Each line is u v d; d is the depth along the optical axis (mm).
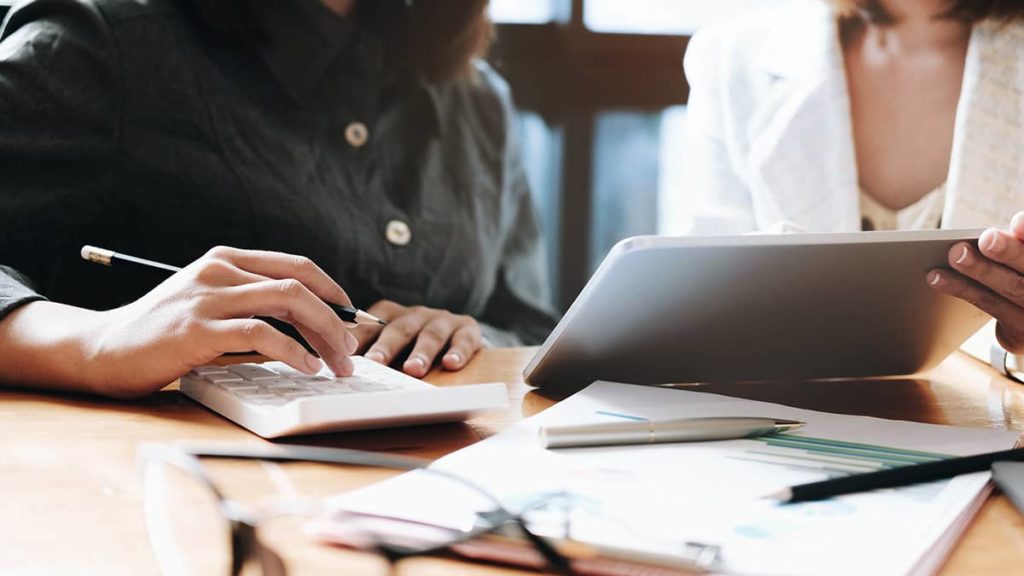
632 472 538
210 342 681
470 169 1399
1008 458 551
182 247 1145
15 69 1047
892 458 570
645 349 755
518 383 833
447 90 1412
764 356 801
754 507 484
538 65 2201
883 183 1432
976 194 1292
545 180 2240
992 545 465
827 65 1387
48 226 1062
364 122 1260
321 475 551
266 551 416
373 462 541
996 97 1290
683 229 1451
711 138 1484
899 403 783
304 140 1206
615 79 2238
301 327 717
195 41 1167
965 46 1403
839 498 497
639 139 2270
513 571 416
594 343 736
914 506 486
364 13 1331
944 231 687
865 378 884
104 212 1107
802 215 1361
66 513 486
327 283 744
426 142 1342
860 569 406
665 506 482
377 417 631
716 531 449
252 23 1179
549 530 445
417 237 1284
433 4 1334
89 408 708
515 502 483
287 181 1179
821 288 703
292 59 1197
